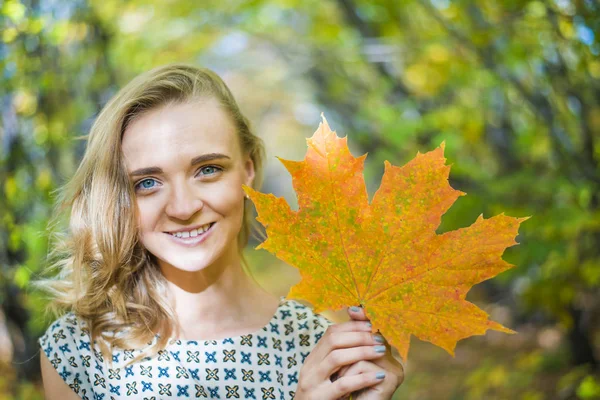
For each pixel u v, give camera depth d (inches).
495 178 133.3
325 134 46.4
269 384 59.2
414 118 160.7
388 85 173.9
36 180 119.4
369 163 182.2
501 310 203.2
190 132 55.4
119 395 58.7
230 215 56.9
